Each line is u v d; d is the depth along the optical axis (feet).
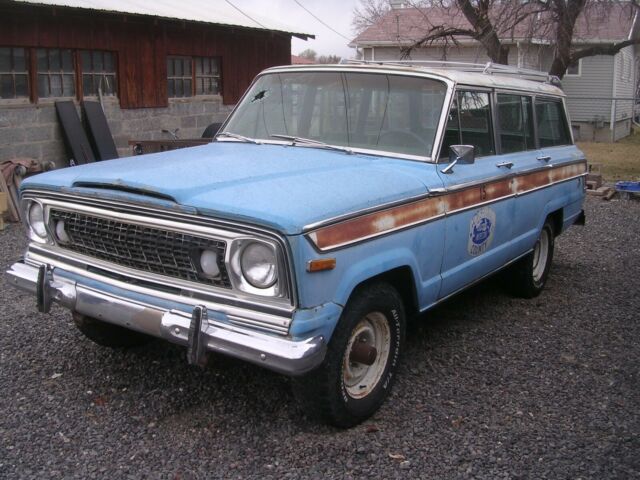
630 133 98.12
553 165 19.76
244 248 10.43
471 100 15.84
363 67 15.78
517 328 18.03
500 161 16.88
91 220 12.13
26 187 13.16
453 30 55.31
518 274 19.93
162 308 11.24
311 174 12.39
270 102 16.72
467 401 13.61
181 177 11.71
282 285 10.26
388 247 12.24
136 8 38.93
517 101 18.34
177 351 15.57
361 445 11.76
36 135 34.91
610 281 22.94
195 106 45.03
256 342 10.30
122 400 13.17
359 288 12.05
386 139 14.80
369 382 12.66
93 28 36.96
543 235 20.81
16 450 11.30
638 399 13.94
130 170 12.45
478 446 11.88
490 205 15.98
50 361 14.84
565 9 46.29
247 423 12.40
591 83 85.92
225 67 46.91
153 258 11.42
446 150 14.62
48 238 13.19
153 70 41.34
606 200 40.09
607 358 16.14
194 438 11.87
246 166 12.85
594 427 12.69
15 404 12.85
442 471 11.09
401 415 12.92
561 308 19.85
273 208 10.28
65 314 17.72
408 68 15.35
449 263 14.55
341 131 15.33
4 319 17.24
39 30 34.04
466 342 16.87
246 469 10.98
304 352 10.16
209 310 10.80
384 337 12.87
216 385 13.89
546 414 13.16
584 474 11.10
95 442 11.65
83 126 37.45
